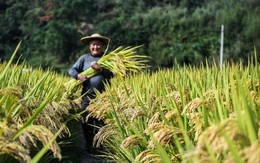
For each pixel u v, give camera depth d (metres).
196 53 37.59
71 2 48.75
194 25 46.25
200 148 1.83
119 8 53.81
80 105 6.93
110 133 4.26
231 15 46.09
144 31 41.62
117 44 40.62
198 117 2.77
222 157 2.18
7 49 41.88
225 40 41.34
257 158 1.50
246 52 40.28
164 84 4.65
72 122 6.54
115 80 7.36
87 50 39.66
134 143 3.04
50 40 40.50
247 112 1.88
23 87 3.96
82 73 6.90
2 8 47.00
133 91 5.09
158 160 2.69
